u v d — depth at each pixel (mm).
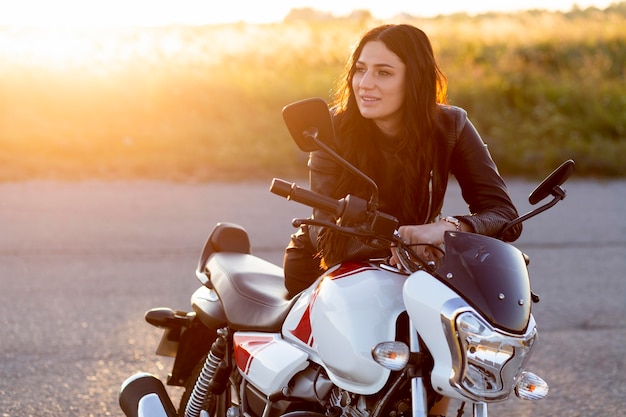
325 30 32969
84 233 11555
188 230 12008
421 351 3441
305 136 3455
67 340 7496
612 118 23609
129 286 9227
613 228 13789
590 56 30844
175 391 6492
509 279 3375
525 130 22406
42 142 17781
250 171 17406
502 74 26844
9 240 11000
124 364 6984
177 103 21578
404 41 3977
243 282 4582
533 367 7375
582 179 19562
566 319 8852
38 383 6508
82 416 5945
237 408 4344
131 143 18422
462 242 3469
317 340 3729
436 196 4125
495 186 4105
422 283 3391
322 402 3811
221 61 27234
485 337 3229
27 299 8648
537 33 33781
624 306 9383
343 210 3412
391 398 3562
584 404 6551
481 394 3250
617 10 40062
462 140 4152
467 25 37250
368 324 3557
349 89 4102
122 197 14273
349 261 3895
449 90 24016
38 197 13891
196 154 18156
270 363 3947
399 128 4074
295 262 4422
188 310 8477
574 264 11297
